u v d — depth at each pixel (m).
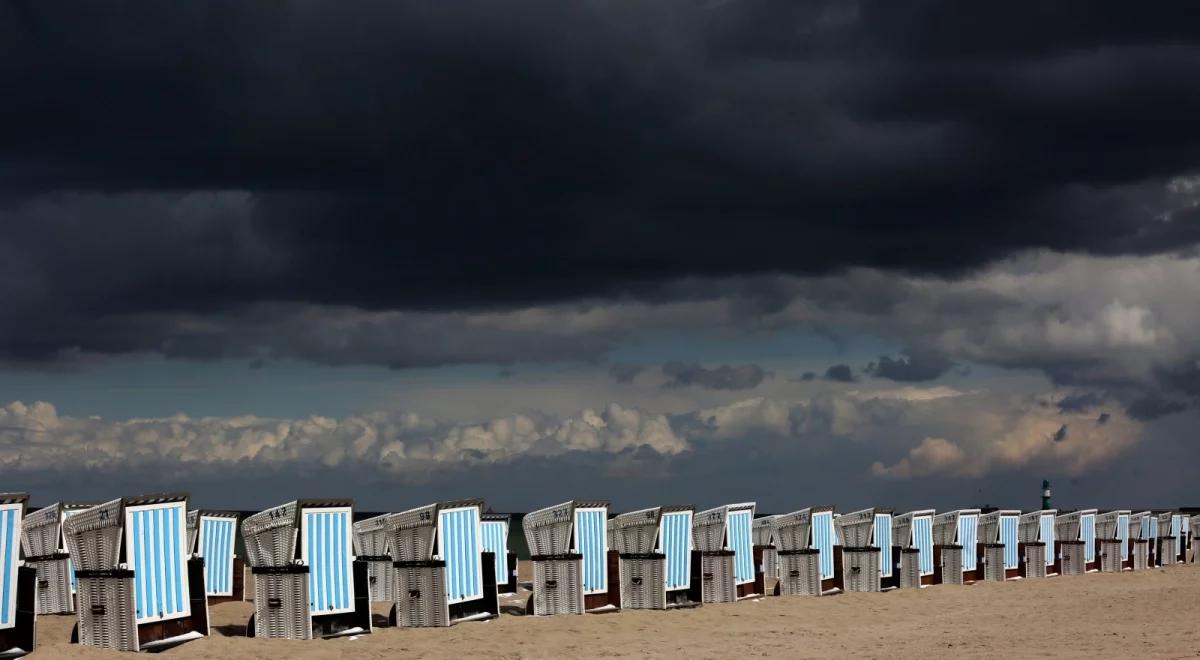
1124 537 39.19
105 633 14.67
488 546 23.78
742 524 24.98
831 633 19.05
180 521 15.85
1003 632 18.52
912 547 29.34
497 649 16.59
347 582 17.64
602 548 21.80
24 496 14.17
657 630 19.34
